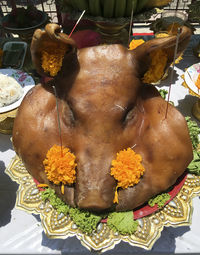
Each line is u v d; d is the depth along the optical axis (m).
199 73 1.38
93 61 0.89
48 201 0.95
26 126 0.95
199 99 1.47
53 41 0.80
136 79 0.90
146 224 0.89
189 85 1.30
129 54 0.90
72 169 0.86
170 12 1.90
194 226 1.06
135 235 0.87
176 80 1.70
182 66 1.80
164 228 1.06
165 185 0.91
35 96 0.98
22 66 1.69
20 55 1.74
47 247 1.02
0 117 1.23
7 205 1.14
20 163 1.09
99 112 0.85
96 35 1.62
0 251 1.01
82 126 0.87
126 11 1.31
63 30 2.04
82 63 0.89
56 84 0.96
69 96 0.89
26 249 1.01
